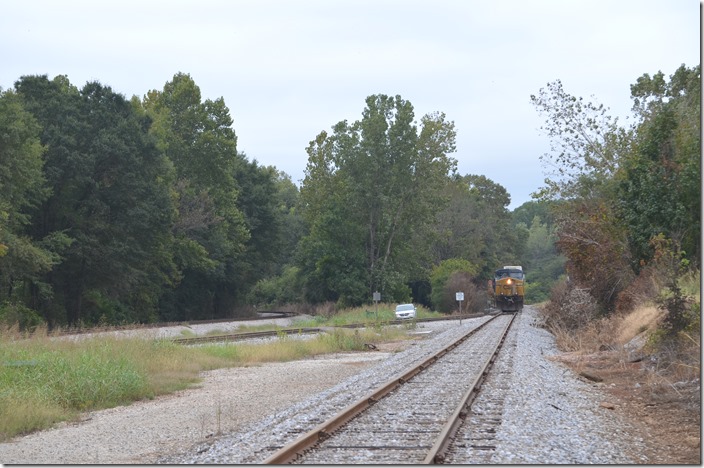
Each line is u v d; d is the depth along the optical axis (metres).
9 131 43.56
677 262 25.36
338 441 11.34
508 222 138.50
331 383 20.88
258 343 34.47
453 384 18.36
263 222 90.38
